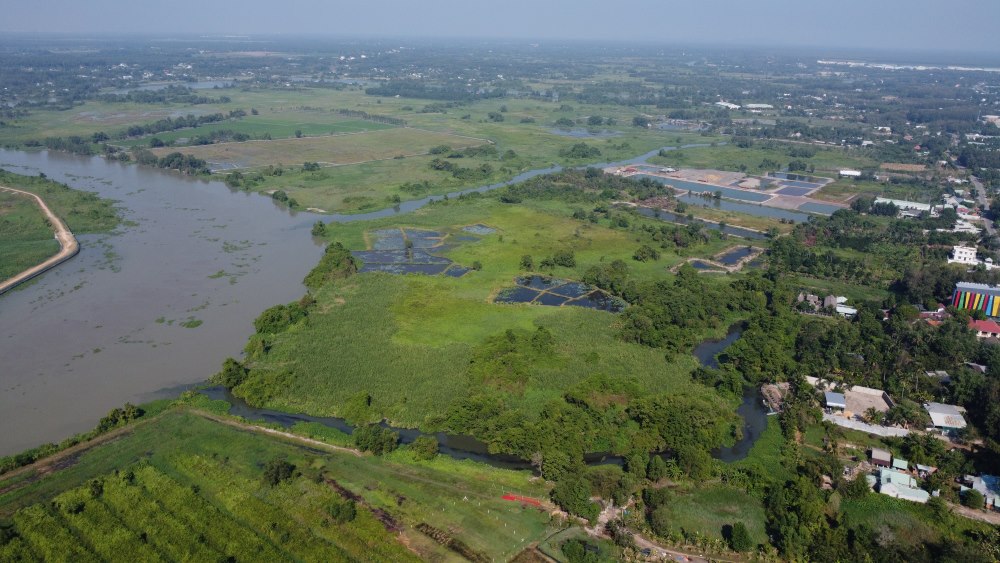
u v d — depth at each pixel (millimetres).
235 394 97562
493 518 72688
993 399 92750
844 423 92875
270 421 91500
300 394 97750
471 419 89750
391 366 106188
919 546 68750
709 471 80938
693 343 119125
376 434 84438
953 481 80562
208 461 80938
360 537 68750
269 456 82562
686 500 77125
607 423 91562
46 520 69375
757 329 120750
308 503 73625
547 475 79625
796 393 99688
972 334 116250
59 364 105875
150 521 69750
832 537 68312
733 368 108375
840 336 115500
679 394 97812
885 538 68625
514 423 88562
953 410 94375
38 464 80062
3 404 94188
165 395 97750
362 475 79375
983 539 70438
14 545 65625
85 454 82125
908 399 98312
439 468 81438
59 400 95562
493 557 67125
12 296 132250
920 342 112250
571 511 73312
